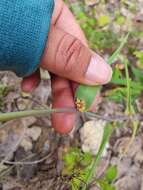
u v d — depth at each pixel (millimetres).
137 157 205
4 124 197
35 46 133
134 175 200
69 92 162
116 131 210
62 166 194
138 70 229
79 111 139
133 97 219
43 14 132
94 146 205
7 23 129
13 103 215
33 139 204
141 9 271
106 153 203
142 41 250
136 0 275
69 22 166
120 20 263
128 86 159
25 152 200
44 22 133
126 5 272
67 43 142
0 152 198
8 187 188
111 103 220
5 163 194
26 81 170
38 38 132
